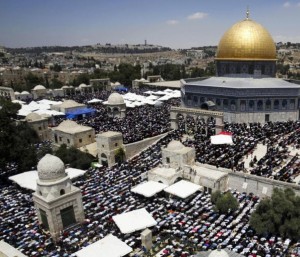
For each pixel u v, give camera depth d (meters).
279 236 32.81
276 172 43.94
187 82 88.62
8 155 51.84
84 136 62.19
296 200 33.16
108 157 55.47
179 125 70.69
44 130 72.94
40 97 124.56
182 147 48.53
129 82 152.50
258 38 80.19
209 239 31.84
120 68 162.62
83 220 37.84
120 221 34.31
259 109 73.31
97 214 38.12
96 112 92.69
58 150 56.44
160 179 45.44
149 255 30.94
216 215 36.91
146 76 163.62
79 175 48.19
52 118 83.06
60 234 35.56
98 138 56.38
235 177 44.47
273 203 33.06
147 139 62.34
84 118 85.62
